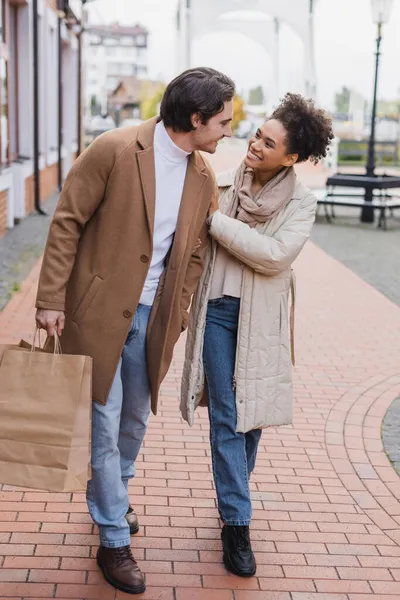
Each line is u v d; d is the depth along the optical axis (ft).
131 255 9.45
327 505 12.76
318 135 10.12
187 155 9.47
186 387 10.87
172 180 9.53
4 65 39.24
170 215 9.61
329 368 20.52
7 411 9.16
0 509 11.83
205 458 14.26
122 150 9.25
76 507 12.03
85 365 9.20
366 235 45.03
